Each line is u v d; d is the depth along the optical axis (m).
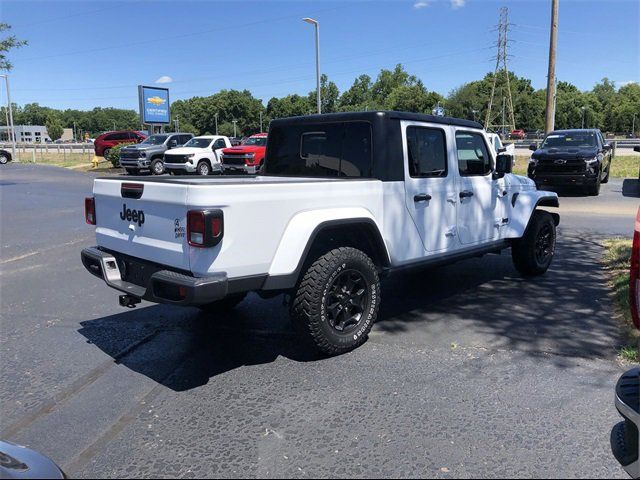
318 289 4.25
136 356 4.69
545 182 15.16
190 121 150.12
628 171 23.11
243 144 23.17
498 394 3.82
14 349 4.88
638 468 2.42
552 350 4.59
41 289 6.88
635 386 2.52
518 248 6.81
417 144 5.13
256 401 3.80
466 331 5.08
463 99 94.50
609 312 5.52
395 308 5.82
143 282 4.34
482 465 3.01
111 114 186.00
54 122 154.38
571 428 3.37
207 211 3.62
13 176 25.61
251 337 5.08
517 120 128.25
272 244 3.99
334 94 136.88
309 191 4.21
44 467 2.57
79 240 10.12
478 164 5.96
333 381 4.08
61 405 3.83
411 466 3.01
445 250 5.50
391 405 3.69
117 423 3.56
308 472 2.97
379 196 4.73
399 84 134.25
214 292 3.69
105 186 4.63
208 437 3.36
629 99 140.12
